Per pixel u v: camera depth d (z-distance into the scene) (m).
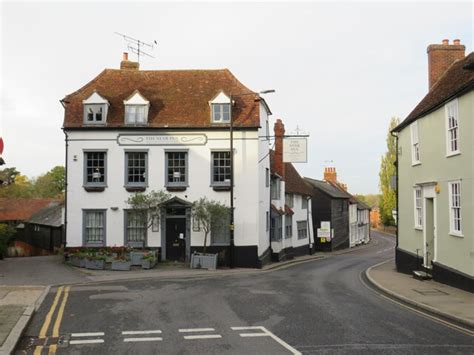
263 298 14.54
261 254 28.02
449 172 17.70
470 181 15.71
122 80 29.22
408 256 23.08
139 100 26.80
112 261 22.91
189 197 26.50
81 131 26.61
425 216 20.62
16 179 78.62
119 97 28.09
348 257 41.25
